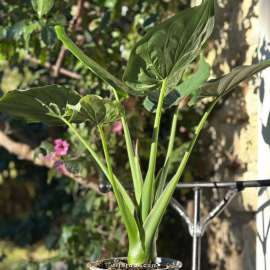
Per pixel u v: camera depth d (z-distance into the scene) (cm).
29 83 284
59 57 239
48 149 193
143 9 228
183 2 256
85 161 204
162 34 88
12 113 117
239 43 194
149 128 252
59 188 357
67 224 236
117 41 236
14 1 239
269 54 132
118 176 229
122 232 232
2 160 388
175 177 106
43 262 223
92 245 213
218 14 215
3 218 466
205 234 227
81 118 117
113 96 221
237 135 195
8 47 217
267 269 128
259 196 135
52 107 115
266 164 132
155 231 104
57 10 218
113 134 221
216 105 220
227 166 197
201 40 95
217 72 215
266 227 130
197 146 233
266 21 135
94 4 243
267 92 133
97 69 102
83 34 241
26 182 403
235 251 194
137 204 109
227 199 122
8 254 496
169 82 107
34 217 406
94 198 234
